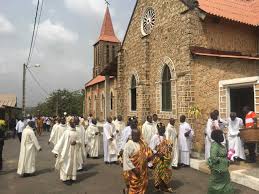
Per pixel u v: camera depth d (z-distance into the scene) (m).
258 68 16.33
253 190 8.81
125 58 22.73
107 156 13.68
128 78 22.11
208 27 15.74
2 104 35.06
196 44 15.28
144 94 18.94
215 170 7.16
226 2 18.22
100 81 40.03
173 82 16.36
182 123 12.43
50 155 16.55
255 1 19.23
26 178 11.12
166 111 17.34
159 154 8.88
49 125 41.16
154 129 12.52
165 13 17.38
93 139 15.24
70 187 9.75
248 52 16.98
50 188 9.70
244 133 10.36
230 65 15.67
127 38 22.34
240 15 17.14
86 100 49.72
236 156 11.20
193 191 8.92
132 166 7.62
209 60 15.30
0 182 10.62
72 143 10.32
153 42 18.69
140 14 20.30
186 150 12.14
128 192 7.97
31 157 11.49
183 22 15.63
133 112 21.28
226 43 16.27
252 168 10.39
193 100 14.84
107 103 26.45
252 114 11.12
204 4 16.61
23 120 21.92
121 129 14.52
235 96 14.11
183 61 15.48
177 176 10.62
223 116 13.80
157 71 18.16
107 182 10.27
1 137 12.71
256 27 16.88
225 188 7.15
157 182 8.83
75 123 10.68
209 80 15.21
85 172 11.86
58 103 74.56
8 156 16.67
